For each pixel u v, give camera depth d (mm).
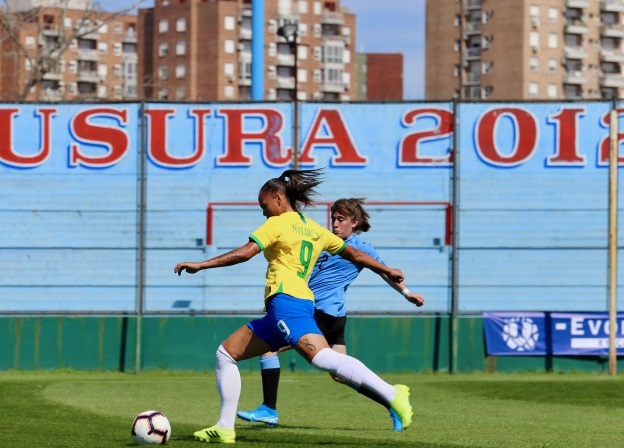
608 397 24281
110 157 34188
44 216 34188
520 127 33938
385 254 34062
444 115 34000
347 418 19094
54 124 34188
